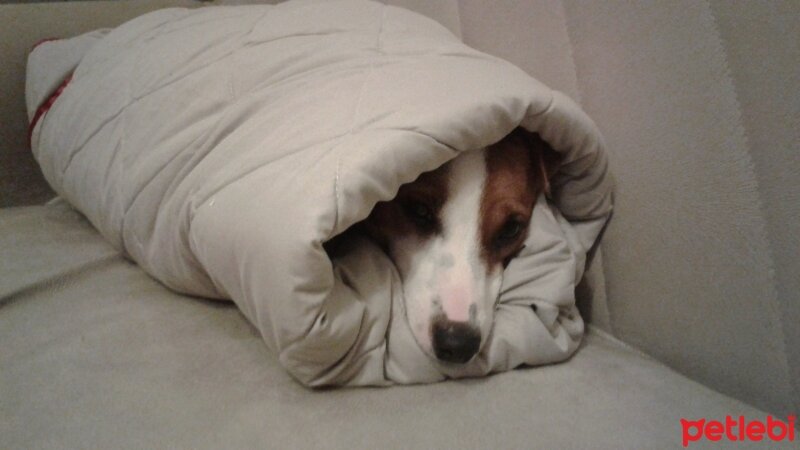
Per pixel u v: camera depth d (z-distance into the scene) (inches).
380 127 27.1
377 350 28.8
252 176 27.7
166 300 36.4
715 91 28.6
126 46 44.3
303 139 27.6
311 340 25.0
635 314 36.1
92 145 41.1
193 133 33.9
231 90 34.4
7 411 26.0
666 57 31.0
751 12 26.4
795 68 24.8
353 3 39.8
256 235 25.3
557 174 37.8
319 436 24.4
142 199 35.4
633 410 27.2
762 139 26.7
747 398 29.5
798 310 26.2
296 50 34.5
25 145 59.1
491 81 30.5
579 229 38.0
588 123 32.9
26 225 47.8
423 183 33.6
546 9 39.3
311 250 23.6
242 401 26.7
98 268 40.2
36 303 35.6
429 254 33.4
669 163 31.9
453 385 29.4
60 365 29.2
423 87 29.3
